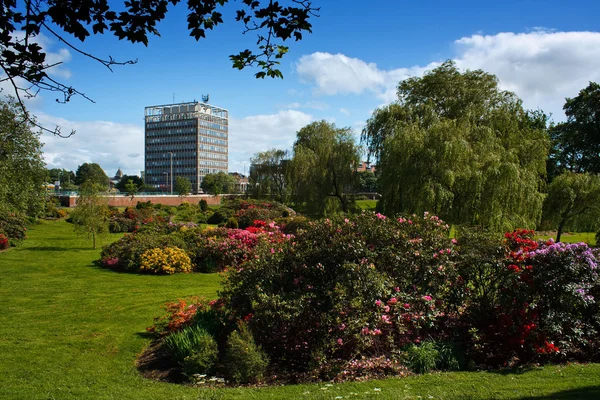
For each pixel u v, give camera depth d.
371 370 5.89
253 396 5.08
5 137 14.11
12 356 6.83
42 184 25.97
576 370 5.70
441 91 24.75
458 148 19.14
